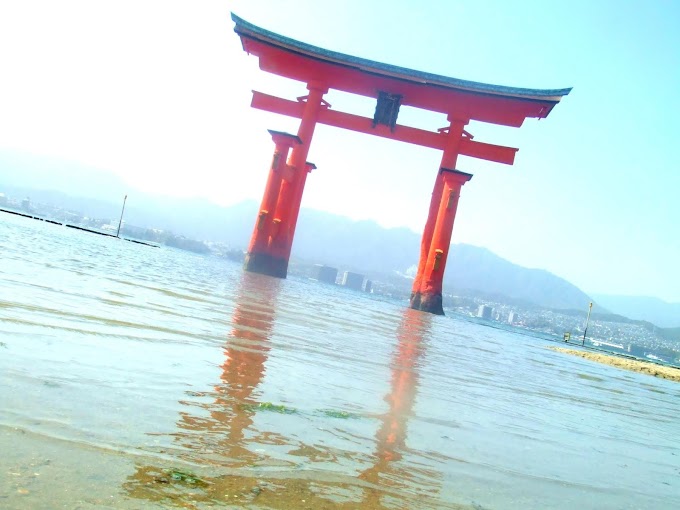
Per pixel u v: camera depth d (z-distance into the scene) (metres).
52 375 2.62
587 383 9.98
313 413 2.98
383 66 40.41
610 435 4.51
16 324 3.70
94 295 6.48
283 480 1.92
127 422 2.16
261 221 41.31
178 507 1.55
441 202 39.28
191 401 2.68
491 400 5.00
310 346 5.94
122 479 1.66
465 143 41.91
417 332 13.79
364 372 4.93
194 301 8.44
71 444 1.83
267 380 3.62
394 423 3.17
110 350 3.49
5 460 1.62
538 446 3.40
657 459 3.85
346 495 1.90
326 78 43.34
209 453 2.02
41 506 1.39
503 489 2.33
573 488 2.57
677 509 2.57
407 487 2.11
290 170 42.59
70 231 49.44
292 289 25.41
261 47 41.38
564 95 38.00
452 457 2.69
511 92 38.91
